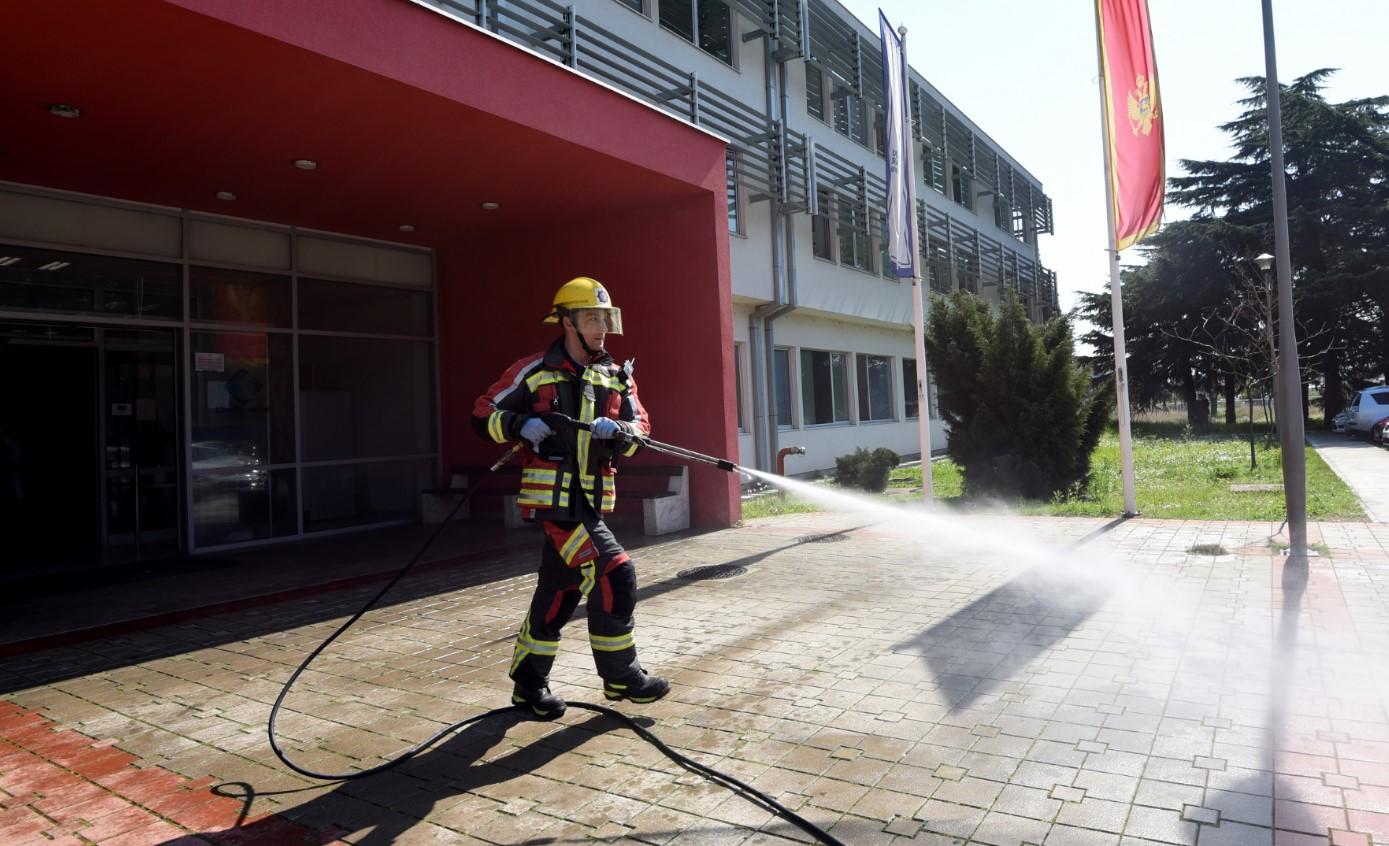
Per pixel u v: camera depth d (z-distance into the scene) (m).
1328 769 3.22
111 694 4.84
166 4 5.50
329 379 11.38
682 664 4.91
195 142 7.93
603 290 3.99
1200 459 18.05
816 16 17.69
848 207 18.59
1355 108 37.16
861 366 21.28
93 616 6.76
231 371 10.32
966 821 2.94
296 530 10.86
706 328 10.51
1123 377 10.12
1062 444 12.21
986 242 28.08
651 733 3.87
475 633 5.89
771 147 15.38
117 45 6.03
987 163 28.83
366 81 6.84
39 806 3.40
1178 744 3.50
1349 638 4.86
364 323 11.84
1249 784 3.12
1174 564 7.13
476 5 8.34
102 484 9.50
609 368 4.12
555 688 4.59
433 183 9.53
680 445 10.74
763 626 5.68
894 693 4.27
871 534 9.67
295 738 4.05
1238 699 3.99
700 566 7.99
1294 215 34.41
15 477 9.07
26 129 7.44
